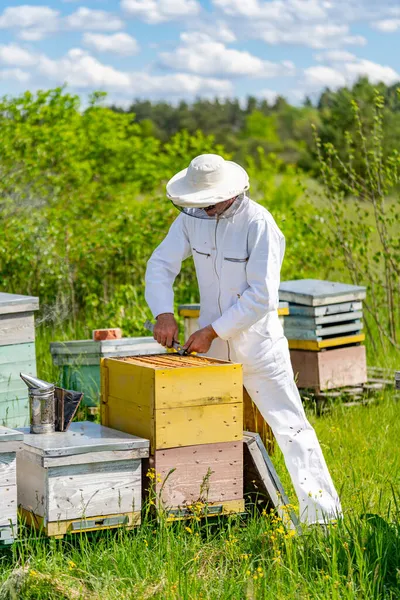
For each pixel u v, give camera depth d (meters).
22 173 10.19
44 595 3.36
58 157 10.56
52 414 3.99
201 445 3.91
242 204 4.23
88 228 9.60
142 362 4.05
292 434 4.30
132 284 9.53
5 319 5.48
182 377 3.83
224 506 3.98
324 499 4.24
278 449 5.27
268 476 4.21
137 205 10.15
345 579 3.45
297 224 9.99
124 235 9.43
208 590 3.43
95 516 3.72
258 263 4.16
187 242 4.52
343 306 7.11
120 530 3.79
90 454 3.67
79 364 6.29
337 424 6.23
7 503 3.59
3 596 3.36
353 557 3.64
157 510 3.78
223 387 3.94
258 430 4.99
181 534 3.82
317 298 6.91
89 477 3.70
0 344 5.46
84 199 10.65
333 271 10.22
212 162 4.03
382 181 8.95
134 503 3.80
